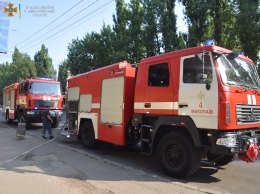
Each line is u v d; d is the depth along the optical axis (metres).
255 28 17.88
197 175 7.00
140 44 26.59
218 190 5.92
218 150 5.88
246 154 6.18
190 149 6.33
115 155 9.45
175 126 6.88
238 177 6.88
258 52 19.22
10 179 6.24
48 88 18.23
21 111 19.06
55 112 18.00
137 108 7.87
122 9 29.25
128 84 8.63
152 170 7.44
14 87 20.42
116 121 8.88
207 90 6.07
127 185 5.95
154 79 7.39
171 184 6.07
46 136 13.84
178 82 6.71
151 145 7.32
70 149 10.02
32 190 5.52
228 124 5.76
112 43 28.23
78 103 11.48
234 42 20.30
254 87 6.86
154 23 25.61
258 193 5.75
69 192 5.45
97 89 10.07
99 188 5.72
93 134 10.34
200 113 6.16
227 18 20.33
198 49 6.39
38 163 7.79
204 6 21.39
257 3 18.47
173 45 24.83
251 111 6.45
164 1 25.52
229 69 6.31
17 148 10.16
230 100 5.87
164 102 7.01
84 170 7.10
